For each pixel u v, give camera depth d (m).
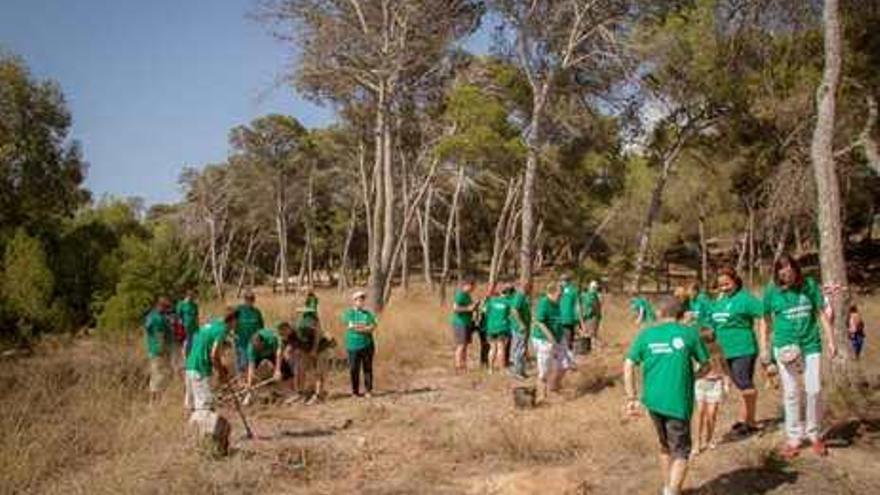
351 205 68.75
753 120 30.42
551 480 8.59
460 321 18.03
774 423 10.30
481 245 68.69
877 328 24.88
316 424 12.54
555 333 14.34
